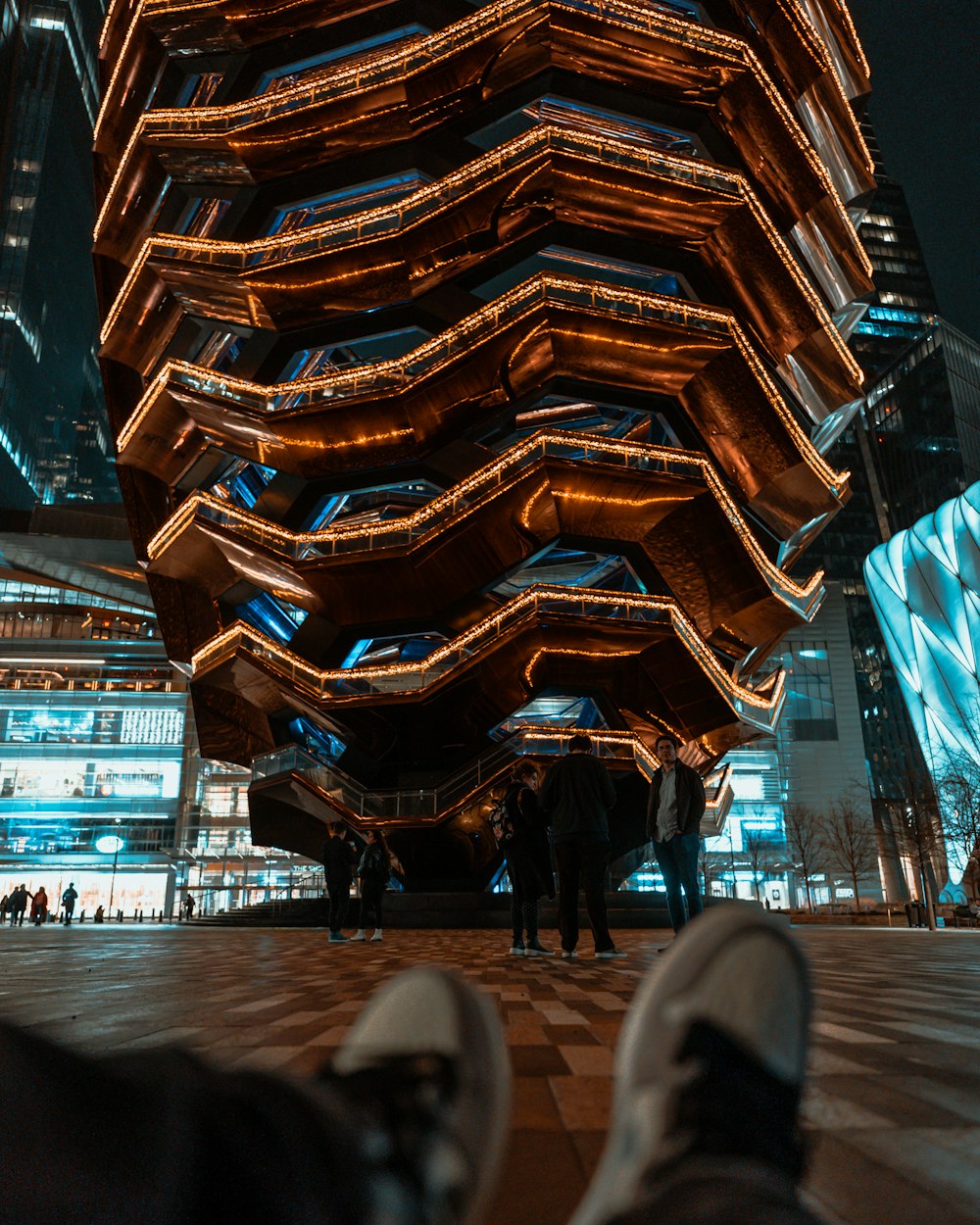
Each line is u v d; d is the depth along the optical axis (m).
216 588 35.06
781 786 76.69
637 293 30.03
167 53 35.91
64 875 67.75
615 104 33.00
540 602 28.58
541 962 8.94
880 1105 2.54
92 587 83.19
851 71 41.56
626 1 34.03
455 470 31.94
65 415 120.00
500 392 30.53
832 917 50.78
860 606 102.75
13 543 76.56
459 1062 0.92
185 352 36.94
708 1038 1.11
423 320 32.94
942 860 75.88
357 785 28.55
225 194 35.47
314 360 37.75
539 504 29.00
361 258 31.64
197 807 69.56
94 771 70.25
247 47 35.16
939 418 113.56
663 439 33.66
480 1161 0.88
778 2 35.41
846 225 35.38
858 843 73.12
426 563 30.03
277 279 32.38
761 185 35.00
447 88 32.06
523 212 30.64
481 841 27.55
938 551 77.44
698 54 32.06
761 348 33.91
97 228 37.91
